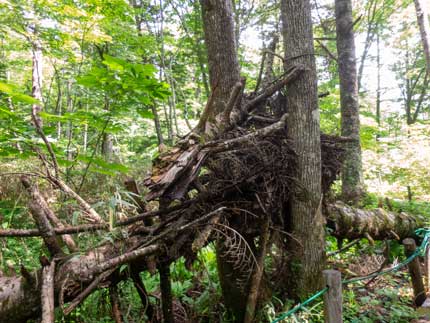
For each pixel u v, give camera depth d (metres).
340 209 4.16
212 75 3.50
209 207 2.83
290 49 3.49
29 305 1.98
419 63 15.45
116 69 2.60
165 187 2.30
